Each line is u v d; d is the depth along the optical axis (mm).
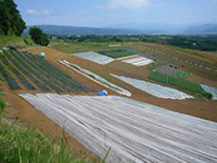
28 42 39562
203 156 7621
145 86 28016
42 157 3240
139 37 161875
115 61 48219
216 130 11875
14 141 3625
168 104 19719
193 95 29547
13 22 38625
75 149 6039
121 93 21047
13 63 20703
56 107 10633
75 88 18172
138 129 9523
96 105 13062
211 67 52844
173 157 7066
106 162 5781
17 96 11117
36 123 7559
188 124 12164
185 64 55281
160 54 65750
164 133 9641
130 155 6559
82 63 34875
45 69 22781
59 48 53750
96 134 7809
